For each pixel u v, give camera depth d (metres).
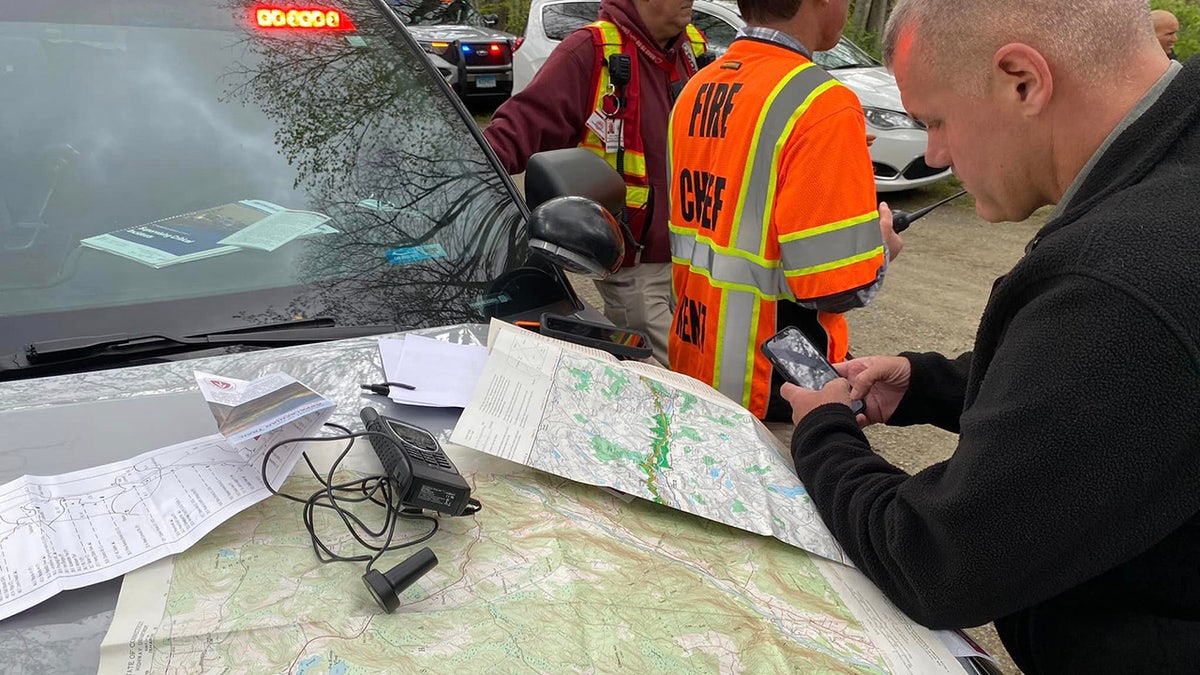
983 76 1.01
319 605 0.94
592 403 1.34
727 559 1.12
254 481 1.10
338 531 1.05
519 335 1.42
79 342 1.37
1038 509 0.88
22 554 0.95
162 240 1.57
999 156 1.06
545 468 1.19
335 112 1.86
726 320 2.10
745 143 1.96
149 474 1.08
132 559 0.97
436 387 1.37
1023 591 0.95
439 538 1.07
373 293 1.61
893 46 1.12
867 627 1.04
